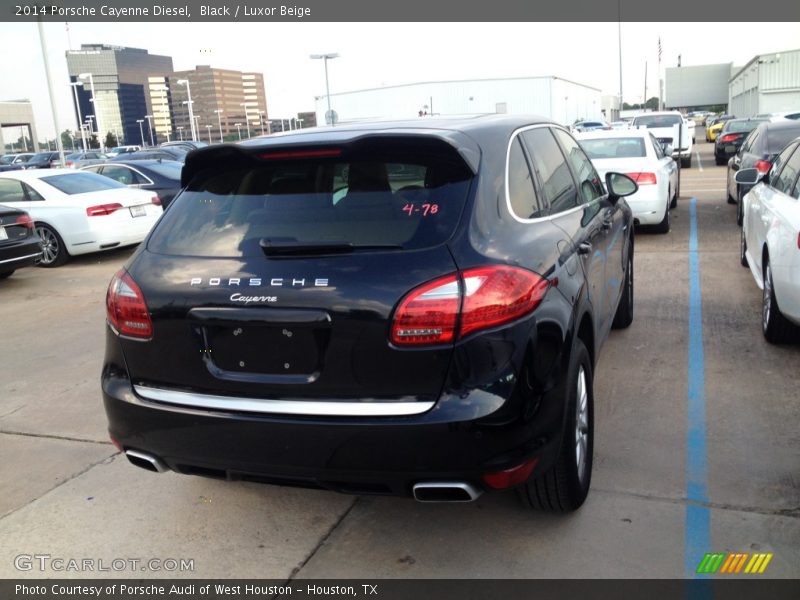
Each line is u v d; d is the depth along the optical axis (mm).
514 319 2691
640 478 3629
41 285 9695
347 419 2705
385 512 3516
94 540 3428
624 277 5586
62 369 6023
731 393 4609
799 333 5254
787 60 51062
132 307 3010
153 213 11984
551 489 3182
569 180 4168
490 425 2625
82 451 4402
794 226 4637
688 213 12617
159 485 3926
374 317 2645
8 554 3338
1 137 85812
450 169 2916
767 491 3445
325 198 2953
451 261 2662
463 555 3127
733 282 7477
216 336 2881
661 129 22641
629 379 4953
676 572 2918
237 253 2912
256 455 2828
